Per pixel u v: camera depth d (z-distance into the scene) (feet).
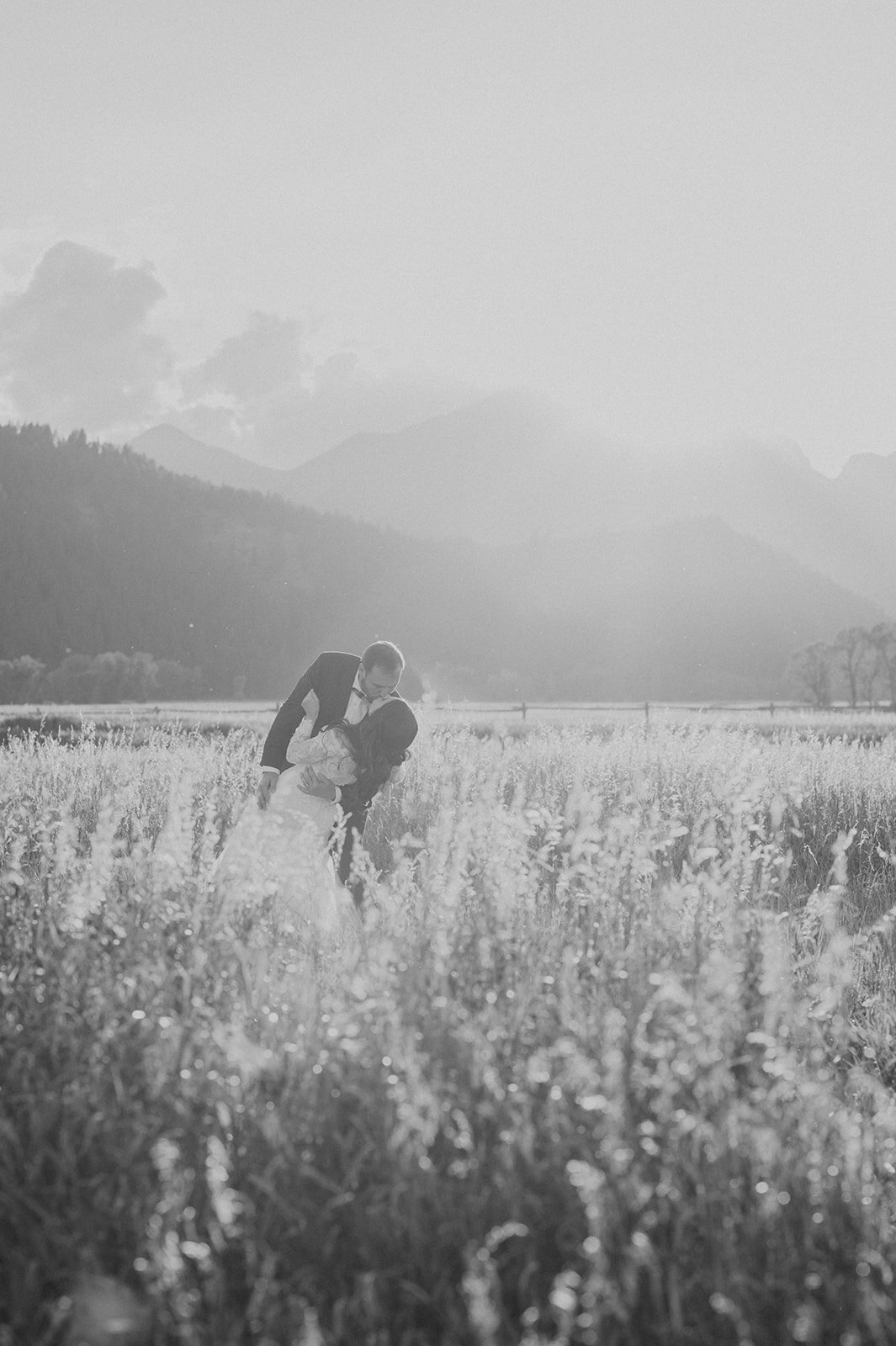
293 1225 7.13
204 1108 8.05
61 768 27.81
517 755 31.50
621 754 31.48
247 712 93.56
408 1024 8.70
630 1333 6.17
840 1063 11.91
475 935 10.53
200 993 9.78
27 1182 7.45
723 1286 6.46
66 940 10.78
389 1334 6.35
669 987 8.07
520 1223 6.95
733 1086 8.08
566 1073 8.09
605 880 12.20
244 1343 6.17
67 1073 8.57
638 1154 7.32
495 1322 5.49
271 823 12.37
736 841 13.05
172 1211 6.73
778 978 8.94
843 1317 6.49
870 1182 8.14
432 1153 7.64
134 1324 6.10
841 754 32.99
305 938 12.17
